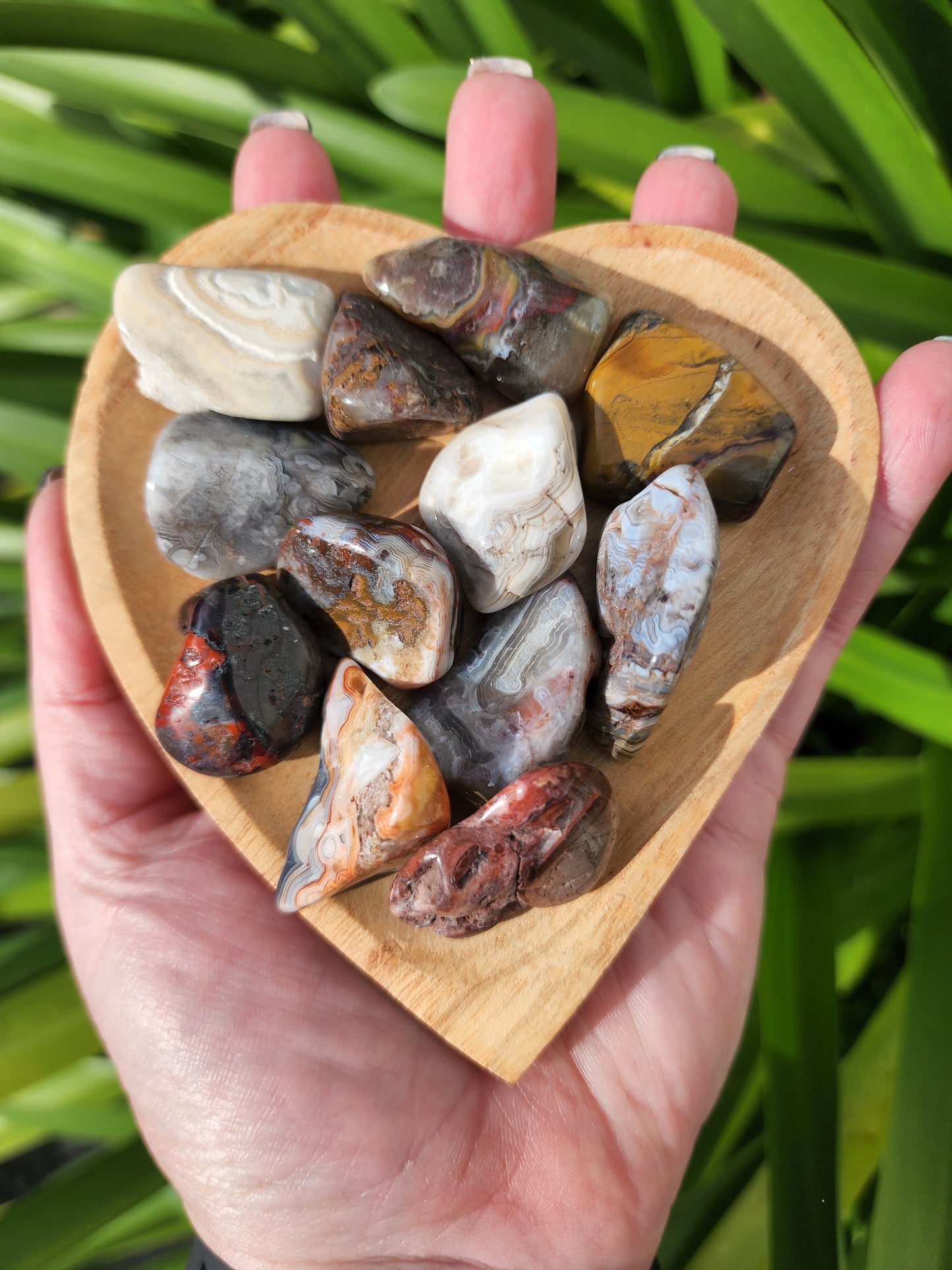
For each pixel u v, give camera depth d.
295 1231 0.13
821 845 0.16
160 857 0.14
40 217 0.20
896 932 0.18
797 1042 0.15
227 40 0.17
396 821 0.12
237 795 0.13
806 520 0.13
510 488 0.12
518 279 0.13
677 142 0.16
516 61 0.15
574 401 0.14
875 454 0.13
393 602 0.13
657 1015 0.14
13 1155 0.22
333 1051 0.13
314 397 0.13
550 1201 0.13
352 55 0.18
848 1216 0.16
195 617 0.13
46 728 0.15
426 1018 0.12
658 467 0.13
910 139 0.15
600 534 0.14
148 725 0.13
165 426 0.14
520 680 0.13
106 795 0.15
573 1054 0.14
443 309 0.13
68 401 0.19
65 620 0.14
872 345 0.18
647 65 0.19
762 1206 0.15
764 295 0.13
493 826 0.12
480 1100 0.13
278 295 0.13
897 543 0.14
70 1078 0.18
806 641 0.13
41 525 0.14
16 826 0.18
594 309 0.13
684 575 0.12
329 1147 0.13
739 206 0.17
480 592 0.13
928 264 0.16
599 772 0.12
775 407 0.13
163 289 0.13
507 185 0.15
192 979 0.13
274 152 0.15
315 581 0.13
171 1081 0.13
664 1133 0.13
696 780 0.13
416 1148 0.13
